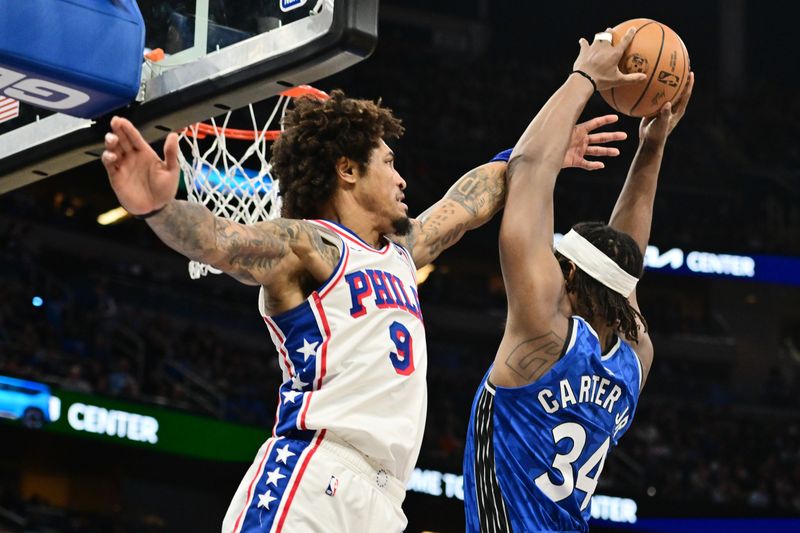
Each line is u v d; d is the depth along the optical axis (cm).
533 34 2688
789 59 2714
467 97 2444
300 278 257
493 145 2331
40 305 1683
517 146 303
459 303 2202
